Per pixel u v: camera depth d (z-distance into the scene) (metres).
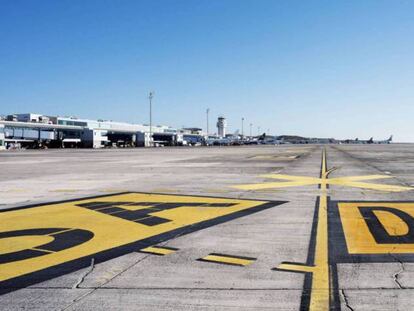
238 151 72.81
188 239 8.58
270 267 6.70
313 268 6.63
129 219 10.73
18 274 6.47
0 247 8.03
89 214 11.47
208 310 5.08
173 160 42.38
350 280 6.05
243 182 19.86
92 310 5.14
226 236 8.82
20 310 5.16
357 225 9.80
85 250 7.80
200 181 20.50
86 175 24.84
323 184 18.72
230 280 6.11
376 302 5.26
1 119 130.00
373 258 7.14
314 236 8.75
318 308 5.09
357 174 23.95
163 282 6.07
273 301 5.32
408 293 5.55
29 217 11.08
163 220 10.57
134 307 5.20
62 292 5.73
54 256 7.42
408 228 9.43
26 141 123.44
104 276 6.35
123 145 140.25
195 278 6.22
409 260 7.01
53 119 146.88
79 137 141.50
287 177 22.31
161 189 17.20
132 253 7.57
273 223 10.14
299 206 12.68
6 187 18.50
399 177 21.91
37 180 21.84
